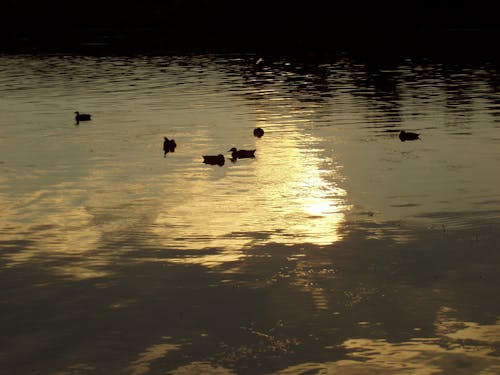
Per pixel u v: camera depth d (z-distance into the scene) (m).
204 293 16.53
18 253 19.30
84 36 113.50
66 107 45.91
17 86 57.16
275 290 16.64
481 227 20.66
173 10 136.38
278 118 40.69
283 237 20.34
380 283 16.89
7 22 138.75
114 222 21.88
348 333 14.45
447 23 119.69
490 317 14.95
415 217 21.80
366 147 32.22
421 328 14.57
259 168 28.83
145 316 15.38
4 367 13.36
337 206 23.22
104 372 13.14
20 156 31.56
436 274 17.33
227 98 49.03
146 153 31.98
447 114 40.31
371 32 112.12
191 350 13.91
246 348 13.95
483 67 64.69
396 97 47.72
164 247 19.64
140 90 53.72
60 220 22.14
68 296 16.45
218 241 20.08
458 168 27.73
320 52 84.12
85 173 28.30
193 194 25.05
